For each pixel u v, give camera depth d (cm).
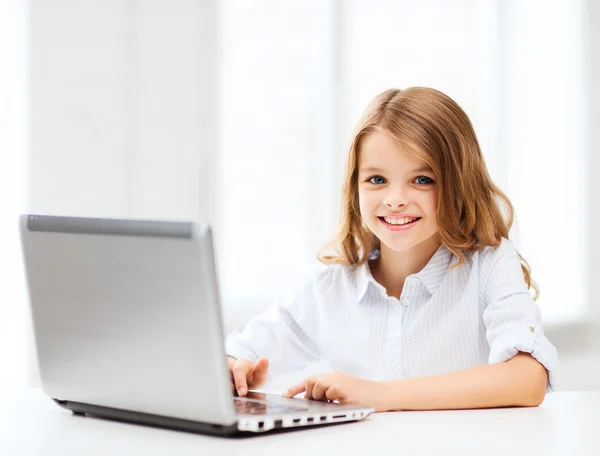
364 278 151
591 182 342
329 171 349
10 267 326
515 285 137
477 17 349
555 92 347
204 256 80
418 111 134
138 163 338
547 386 126
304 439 86
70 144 334
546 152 347
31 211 330
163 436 88
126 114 338
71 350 97
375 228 137
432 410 110
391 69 349
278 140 351
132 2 338
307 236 350
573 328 336
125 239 86
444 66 348
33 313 100
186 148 341
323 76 351
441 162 135
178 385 85
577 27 347
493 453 78
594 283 338
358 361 153
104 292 90
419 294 149
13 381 323
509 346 122
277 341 157
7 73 329
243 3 350
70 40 335
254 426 85
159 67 340
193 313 82
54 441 85
